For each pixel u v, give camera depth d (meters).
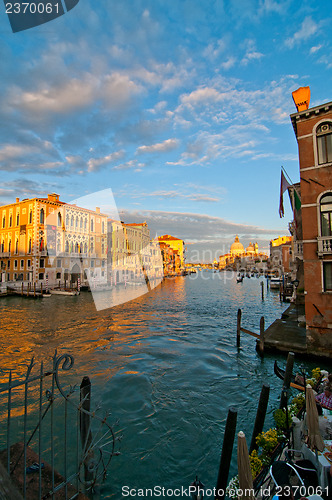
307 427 5.68
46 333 16.02
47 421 5.67
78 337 15.08
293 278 30.61
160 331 17.84
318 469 4.72
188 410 8.45
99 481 4.98
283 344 12.95
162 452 6.59
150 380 10.17
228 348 14.62
